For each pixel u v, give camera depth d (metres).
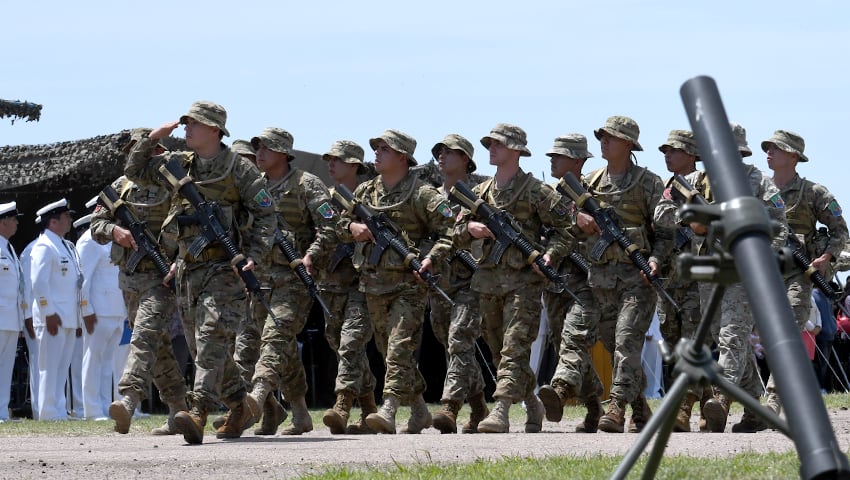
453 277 29.47
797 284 29.48
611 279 28.09
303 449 22.83
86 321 39.50
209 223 24.27
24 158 44.81
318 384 45.09
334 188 29.39
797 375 8.63
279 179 29.53
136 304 29.12
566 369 28.02
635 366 27.78
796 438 8.51
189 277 24.55
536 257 27.61
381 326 28.67
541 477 16.27
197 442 24.50
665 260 28.45
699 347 9.97
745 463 17.08
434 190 28.55
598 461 17.91
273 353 27.23
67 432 31.09
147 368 27.47
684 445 22.27
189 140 24.58
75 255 39.72
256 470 19.50
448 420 28.56
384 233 28.19
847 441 21.98
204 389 24.30
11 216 38.88
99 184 44.31
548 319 30.08
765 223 9.23
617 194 28.25
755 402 9.80
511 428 32.38
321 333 45.06
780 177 30.34
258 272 27.95
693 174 28.67
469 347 29.08
